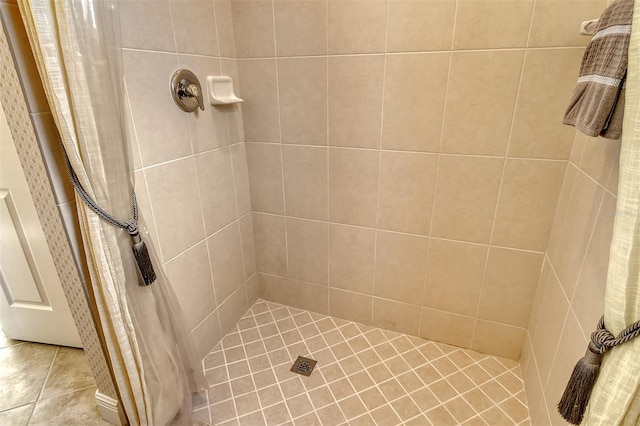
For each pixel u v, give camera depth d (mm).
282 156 1632
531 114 1202
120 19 963
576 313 963
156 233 1246
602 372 614
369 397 1381
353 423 1274
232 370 1529
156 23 1135
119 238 993
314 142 1542
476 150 1307
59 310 1563
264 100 1562
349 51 1345
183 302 1430
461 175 1360
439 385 1431
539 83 1161
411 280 1612
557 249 1212
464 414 1300
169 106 1232
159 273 1146
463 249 1468
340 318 1853
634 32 534
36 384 1477
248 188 1766
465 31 1181
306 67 1433
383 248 1607
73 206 961
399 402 1356
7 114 861
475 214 1396
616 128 691
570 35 1085
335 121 1469
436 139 1344
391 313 1722
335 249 1709
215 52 1412
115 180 946
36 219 1376
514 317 1492
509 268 1426
